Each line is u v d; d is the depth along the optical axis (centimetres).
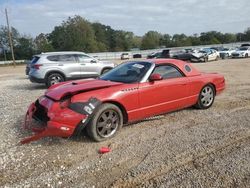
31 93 1114
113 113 525
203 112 687
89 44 8712
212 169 396
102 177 388
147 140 512
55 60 1267
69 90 510
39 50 8638
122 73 612
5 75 2300
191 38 11212
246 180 366
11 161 442
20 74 2367
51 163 433
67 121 470
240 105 752
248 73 1571
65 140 518
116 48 10888
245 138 510
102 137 511
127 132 555
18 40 8594
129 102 543
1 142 519
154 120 629
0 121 661
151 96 577
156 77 575
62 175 396
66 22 8625
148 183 368
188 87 652
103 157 448
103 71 1356
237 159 424
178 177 379
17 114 729
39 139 522
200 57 3016
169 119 635
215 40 10762
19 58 8538
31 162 437
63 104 484
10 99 978
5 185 375
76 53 1317
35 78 1244
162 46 11319
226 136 520
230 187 352
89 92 506
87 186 367
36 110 535
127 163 425
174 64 642
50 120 471
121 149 476
